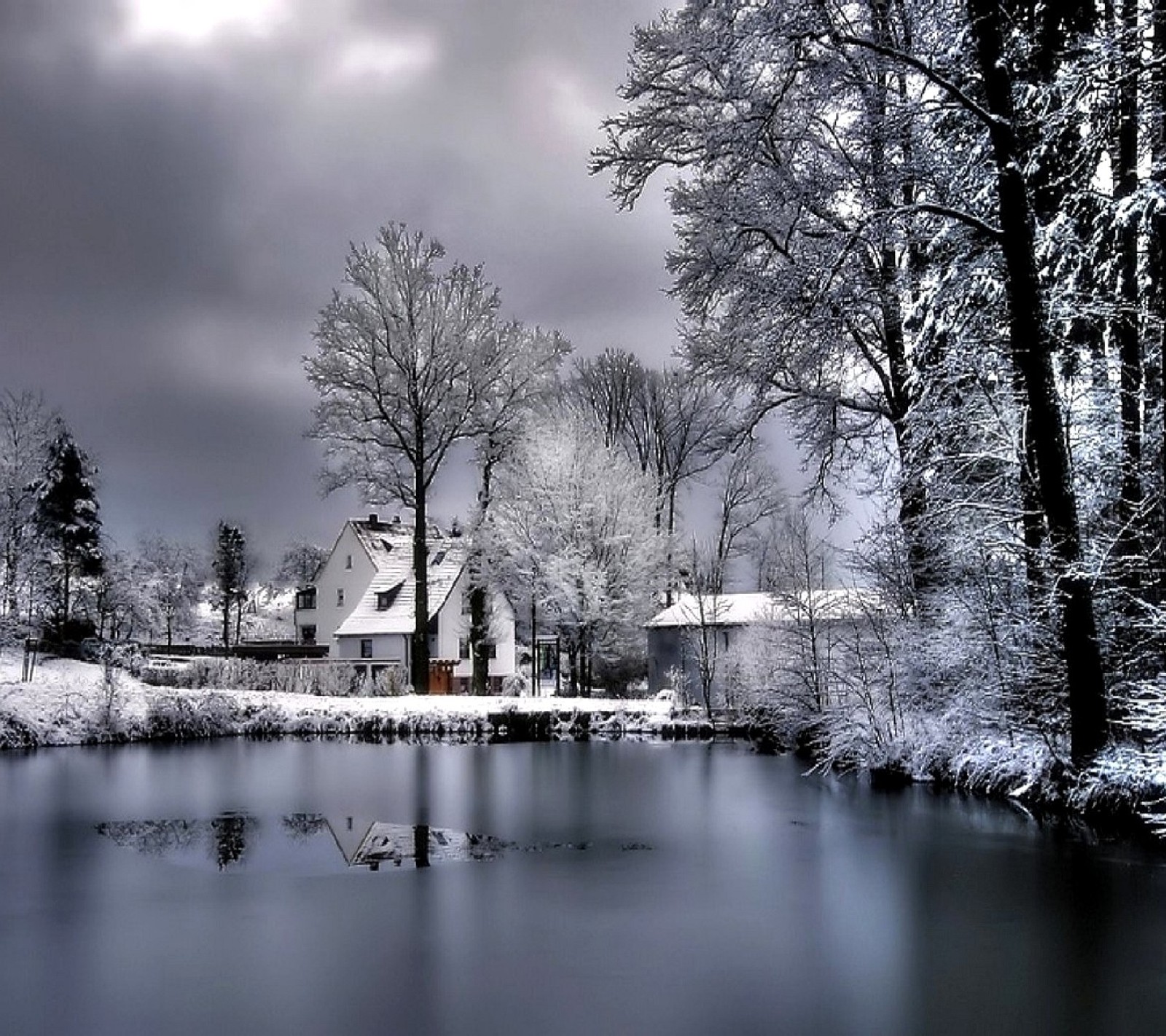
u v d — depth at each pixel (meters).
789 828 13.66
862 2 15.38
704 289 18.48
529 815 15.31
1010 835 12.09
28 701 28.66
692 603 45.69
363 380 38.69
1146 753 11.38
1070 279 12.97
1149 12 11.70
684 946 7.84
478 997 6.68
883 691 19.36
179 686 38.09
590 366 52.53
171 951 7.82
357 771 22.00
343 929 8.43
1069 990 6.70
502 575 41.59
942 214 14.08
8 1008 6.52
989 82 12.44
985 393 13.84
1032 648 14.17
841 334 18.19
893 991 6.72
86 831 13.78
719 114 17.08
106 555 48.16
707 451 20.55
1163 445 12.20
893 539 18.62
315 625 67.75
